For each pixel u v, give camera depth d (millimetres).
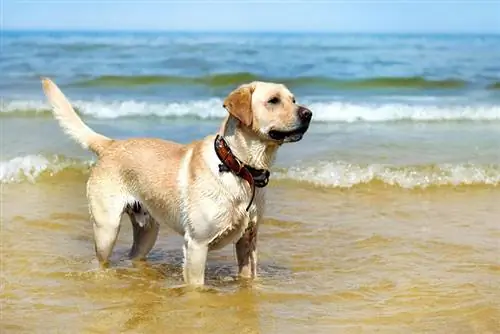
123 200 5488
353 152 9992
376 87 17828
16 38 42781
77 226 6965
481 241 6500
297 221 7129
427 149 10281
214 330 4496
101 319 4660
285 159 9500
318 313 4789
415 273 5641
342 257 6078
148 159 5305
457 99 15805
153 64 21547
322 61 23578
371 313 4785
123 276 5590
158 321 4641
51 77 18000
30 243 6391
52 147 9938
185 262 5160
